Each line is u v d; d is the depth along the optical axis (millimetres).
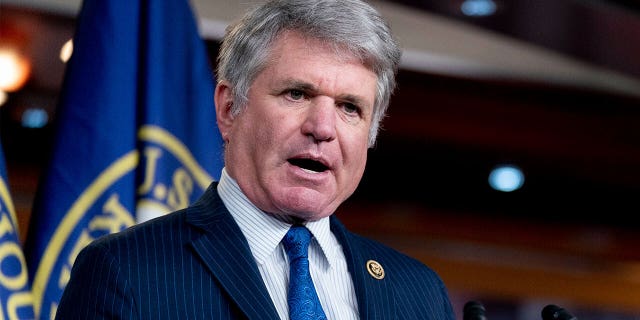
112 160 3822
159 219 2648
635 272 12336
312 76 2580
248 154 2656
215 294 2465
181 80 4066
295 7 2635
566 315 2506
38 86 8898
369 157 11469
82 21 3998
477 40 9078
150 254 2494
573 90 10711
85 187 3773
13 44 8469
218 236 2578
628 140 11289
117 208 3764
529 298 12211
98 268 2453
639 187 11727
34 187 9508
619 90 10727
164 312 2395
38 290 3609
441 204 11930
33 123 9180
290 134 2584
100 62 3928
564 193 11844
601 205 12062
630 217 12141
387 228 11797
